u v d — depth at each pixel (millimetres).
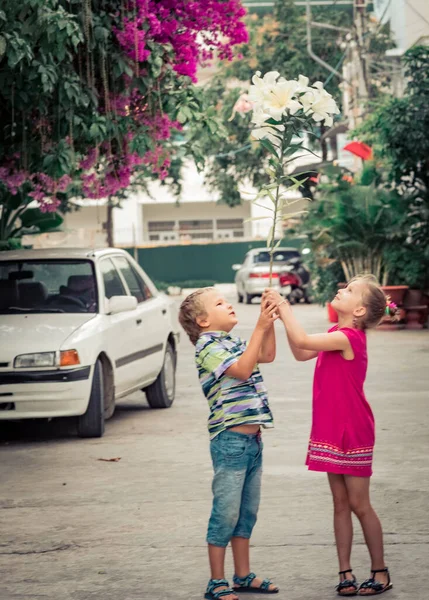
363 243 23250
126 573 6199
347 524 5723
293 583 5914
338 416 5605
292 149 5715
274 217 5746
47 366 10391
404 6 34719
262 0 43094
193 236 63906
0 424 12094
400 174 23984
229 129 38062
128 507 7789
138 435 10875
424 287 22828
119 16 12328
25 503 8039
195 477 8734
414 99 23000
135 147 12906
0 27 10734
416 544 6617
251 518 5695
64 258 11906
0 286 11695
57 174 12312
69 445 10445
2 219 18234
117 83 12711
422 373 15156
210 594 5598
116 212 61500
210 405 5590
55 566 6387
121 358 11414
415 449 9656
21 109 11992
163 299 13383
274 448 9836
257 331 5488
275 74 5695
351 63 34500
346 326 5707
